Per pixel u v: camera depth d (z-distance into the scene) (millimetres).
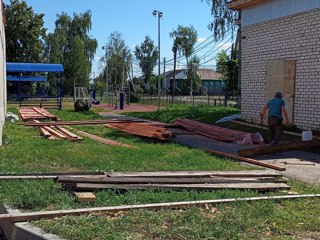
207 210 6016
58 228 5051
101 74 73812
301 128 15875
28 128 17516
